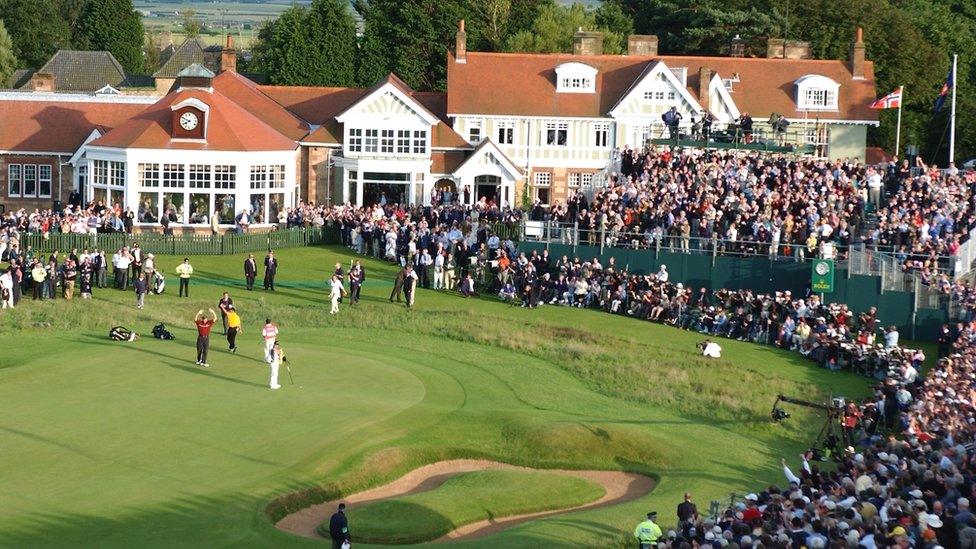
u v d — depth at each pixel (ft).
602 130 485.15
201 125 407.64
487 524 195.42
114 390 237.25
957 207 348.59
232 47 521.65
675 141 409.49
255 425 220.02
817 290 333.83
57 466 194.49
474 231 369.50
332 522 166.40
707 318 325.62
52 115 466.70
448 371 274.57
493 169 458.09
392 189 460.14
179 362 261.44
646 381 277.85
